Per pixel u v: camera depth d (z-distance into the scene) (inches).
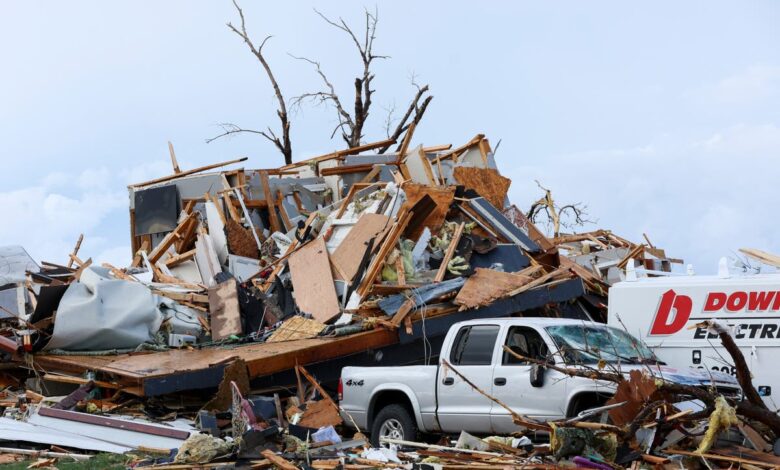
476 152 1098.7
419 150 983.0
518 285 730.2
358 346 675.4
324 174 1094.4
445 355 490.6
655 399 397.7
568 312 799.1
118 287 734.5
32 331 716.0
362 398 524.7
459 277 754.8
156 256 972.6
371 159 1123.9
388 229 777.6
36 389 709.3
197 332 761.6
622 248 1012.5
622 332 492.4
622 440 396.5
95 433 543.2
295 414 587.8
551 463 393.1
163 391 599.8
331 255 781.9
